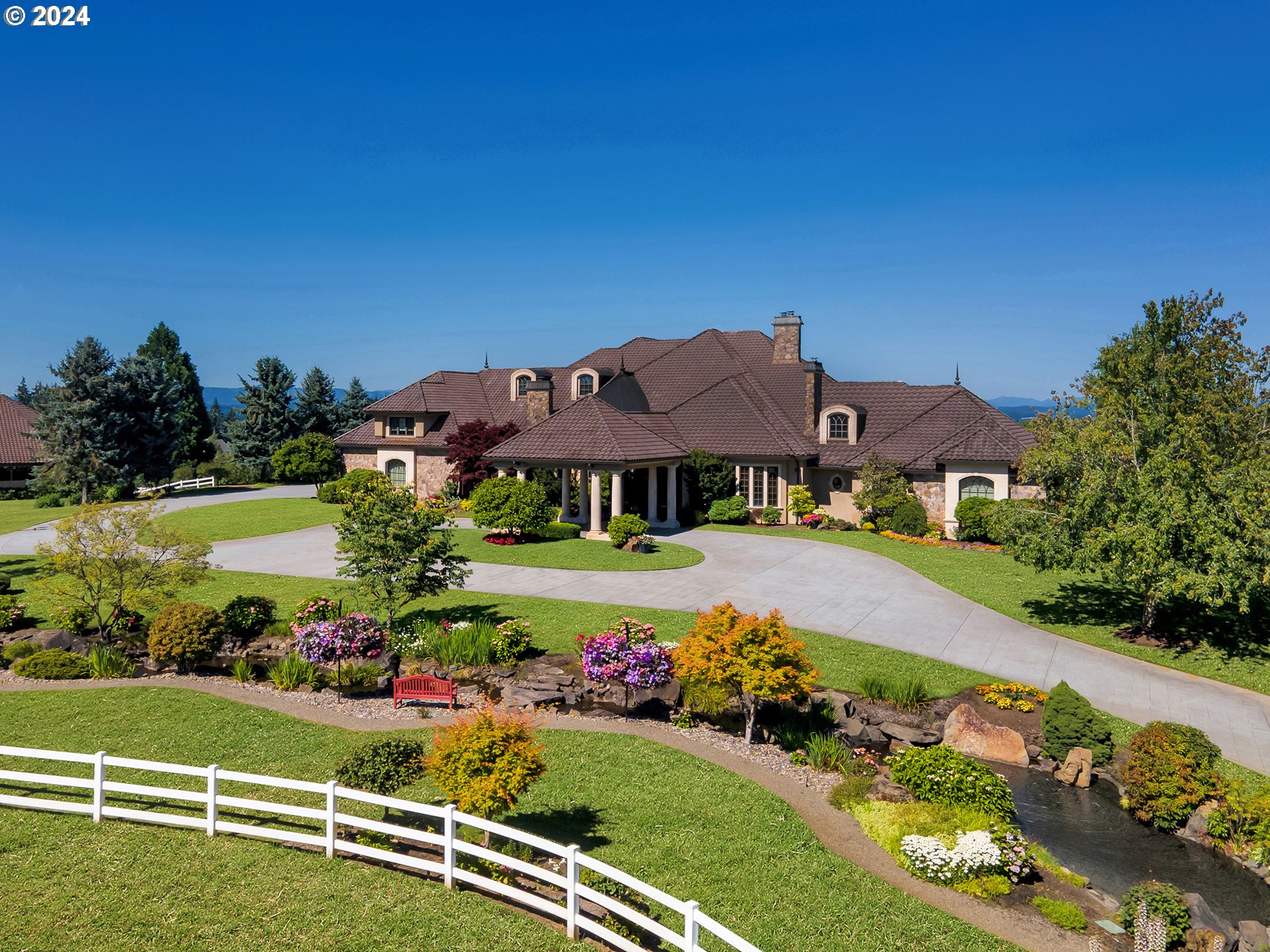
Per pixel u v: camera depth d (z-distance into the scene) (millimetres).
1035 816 15070
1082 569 23578
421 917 10391
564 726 17828
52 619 24297
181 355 85625
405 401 54156
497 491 37094
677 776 15305
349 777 13805
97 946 9578
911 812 13695
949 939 10641
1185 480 21672
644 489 45844
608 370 49656
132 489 59000
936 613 26844
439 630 22922
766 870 12117
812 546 38031
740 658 16469
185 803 13703
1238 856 13602
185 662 21781
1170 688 20672
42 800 13250
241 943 9719
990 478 39938
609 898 9984
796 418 47188
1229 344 24188
